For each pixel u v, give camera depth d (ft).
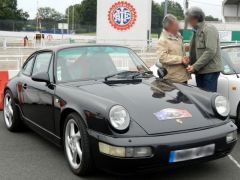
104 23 93.20
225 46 21.91
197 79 20.11
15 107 20.02
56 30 184.34
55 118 15.87
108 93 14.65
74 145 14.56
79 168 14.08
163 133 12.76
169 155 12.53
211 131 13.34
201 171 14.90
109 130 12.67
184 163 12.87
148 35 92.94
